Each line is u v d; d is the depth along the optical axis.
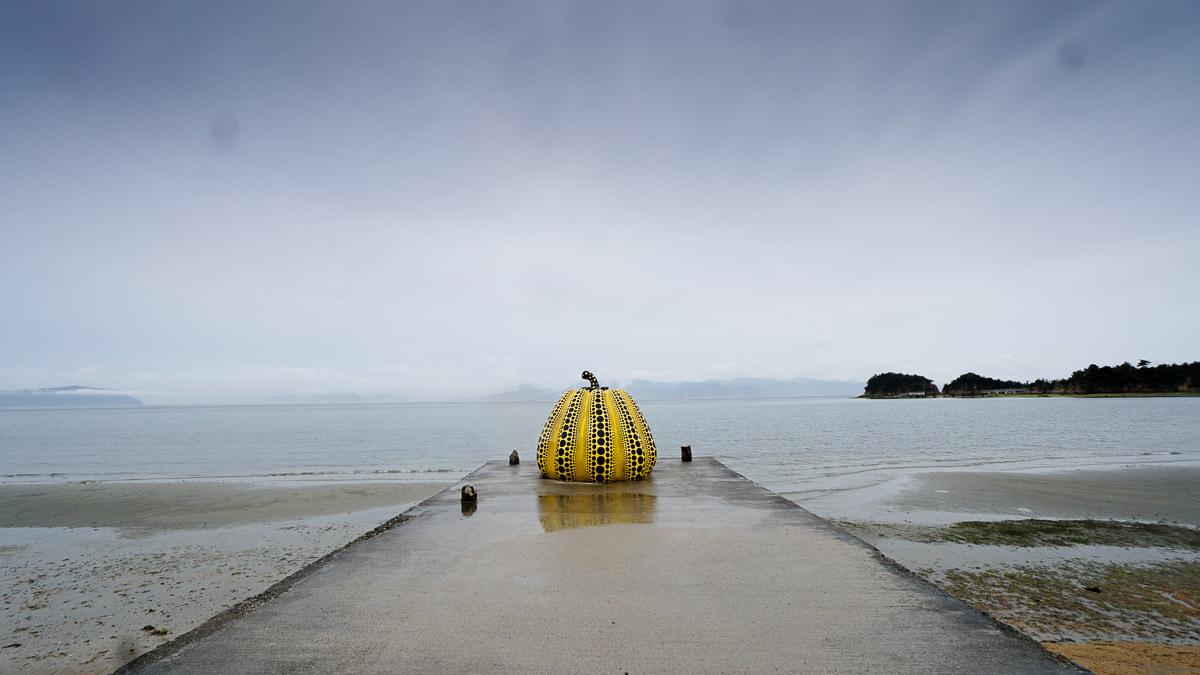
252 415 107.19
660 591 4.05
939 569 8.21
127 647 5.95
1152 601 6.99
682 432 37.69
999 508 12.29
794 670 2.91
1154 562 8.52
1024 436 32.12
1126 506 12.38
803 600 3.87
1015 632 3.36
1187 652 4.80
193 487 16.38
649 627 3.45
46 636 6.24
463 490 7.32
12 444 34.66
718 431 38.66
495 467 11.25
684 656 3.07
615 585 4.19
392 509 13.35
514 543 5.37
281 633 3.43
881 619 3.55
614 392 9.92
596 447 8.98
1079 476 16.45
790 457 22.20
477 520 6.35
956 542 9.61
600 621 3.54
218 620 3.63
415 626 3.50
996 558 8.73
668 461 11.95
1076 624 6.32
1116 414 57.75
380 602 3.90
